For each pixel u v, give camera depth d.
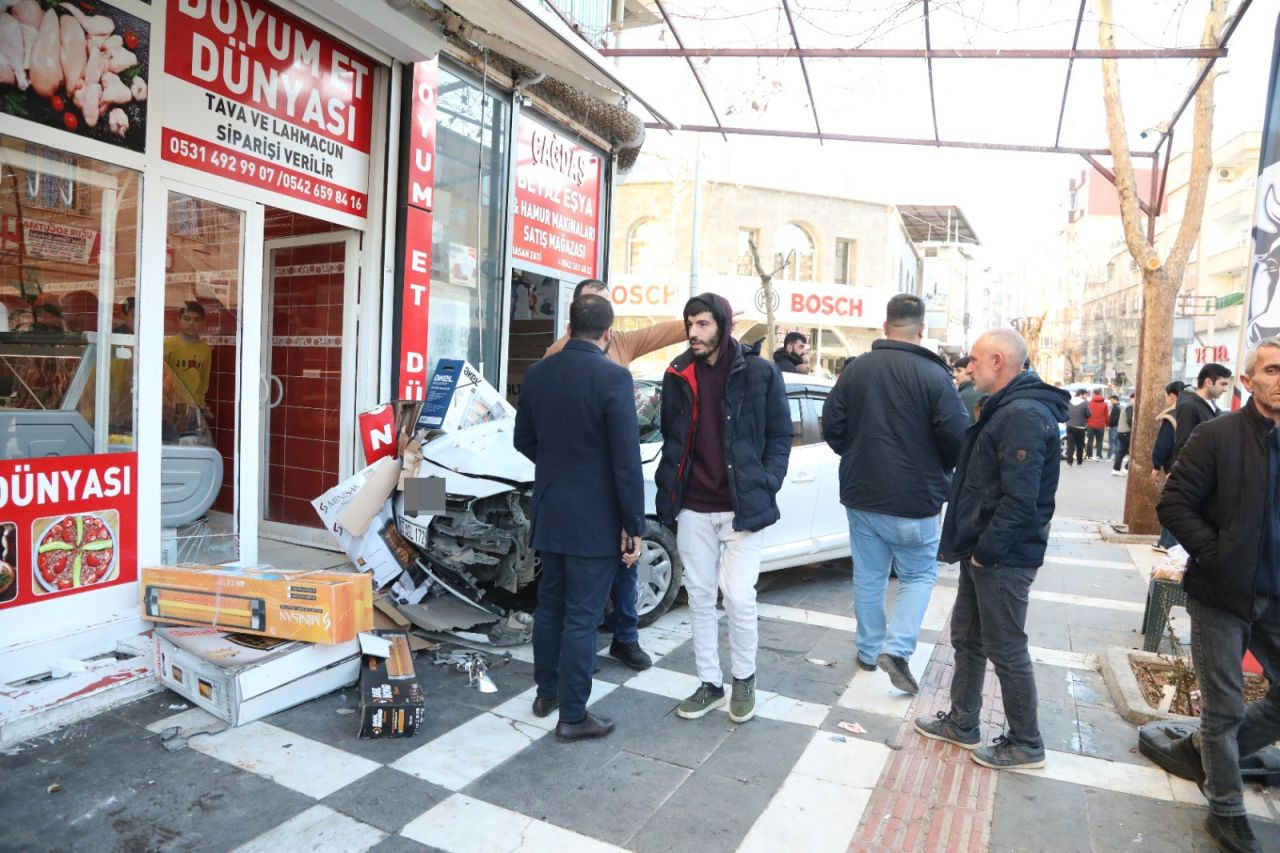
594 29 7.65
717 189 23.27
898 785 3.20
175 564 4.53
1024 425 3.12
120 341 4.12
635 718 3.75
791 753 3.45
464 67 6.30
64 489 3.77
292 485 6.16
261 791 2.96
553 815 2.89
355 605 3.81
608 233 8.80
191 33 4.31
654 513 5.00
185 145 4.33
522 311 8.43
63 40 3.73
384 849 2.65
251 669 3.46
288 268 6.08
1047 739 3.67
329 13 4.86
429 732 3.49
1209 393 6.80
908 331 4.18
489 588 5.17
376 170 5.59
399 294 5.66
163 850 2.59
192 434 4.81
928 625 5.40
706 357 3.72
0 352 3.80
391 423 4.85
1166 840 2.87
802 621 5.36
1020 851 2.78
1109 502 12.19
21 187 3.76
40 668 3.65
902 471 4.04
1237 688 2.83
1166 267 8.67
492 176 6.81
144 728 3.39
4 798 2.84
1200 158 8.43
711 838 2.79
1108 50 6.04
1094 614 5.81
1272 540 2.74
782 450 3.76
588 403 3.40
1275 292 4.80
